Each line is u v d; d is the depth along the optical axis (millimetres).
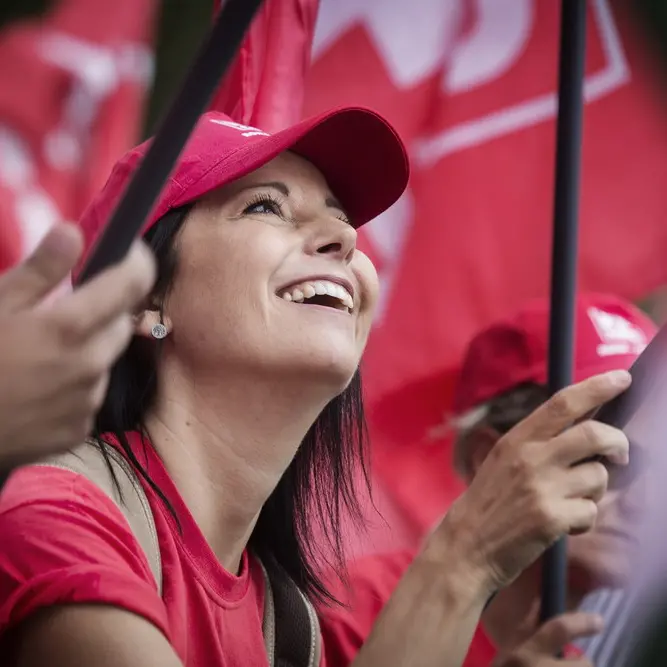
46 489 3361
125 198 2330
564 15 4391
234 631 3791
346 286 3844
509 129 7027
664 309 9414
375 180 4168
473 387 5984
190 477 3756
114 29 8078
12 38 7875
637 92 7176
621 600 5207
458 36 7125
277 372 3641
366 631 5258
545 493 3857
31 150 7738
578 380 5551
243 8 2359
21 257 7488
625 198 7133
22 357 2174
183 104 2344
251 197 3826
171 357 3787
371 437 6715
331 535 4844
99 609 3068
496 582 3941
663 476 5051
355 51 7125
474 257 6934
